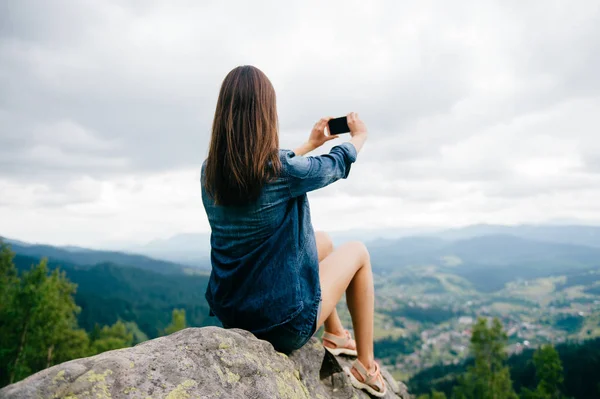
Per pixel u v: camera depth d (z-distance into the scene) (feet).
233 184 6.96
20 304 100.12
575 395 205.05
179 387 5.60
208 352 6.47
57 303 107.24
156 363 5.83
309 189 7.59
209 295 8.20
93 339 191.01
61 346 124.57
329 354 9.55
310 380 8.52
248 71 7.32
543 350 125.59
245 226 7.30
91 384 5.07
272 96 7.38
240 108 7.04
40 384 4.96
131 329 347.15
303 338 7.97
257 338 7.57
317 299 7.96
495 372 128.36
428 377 333.62
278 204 7.36
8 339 105.09
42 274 101.81
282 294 7.42
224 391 5.98
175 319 141.49
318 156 7.92
